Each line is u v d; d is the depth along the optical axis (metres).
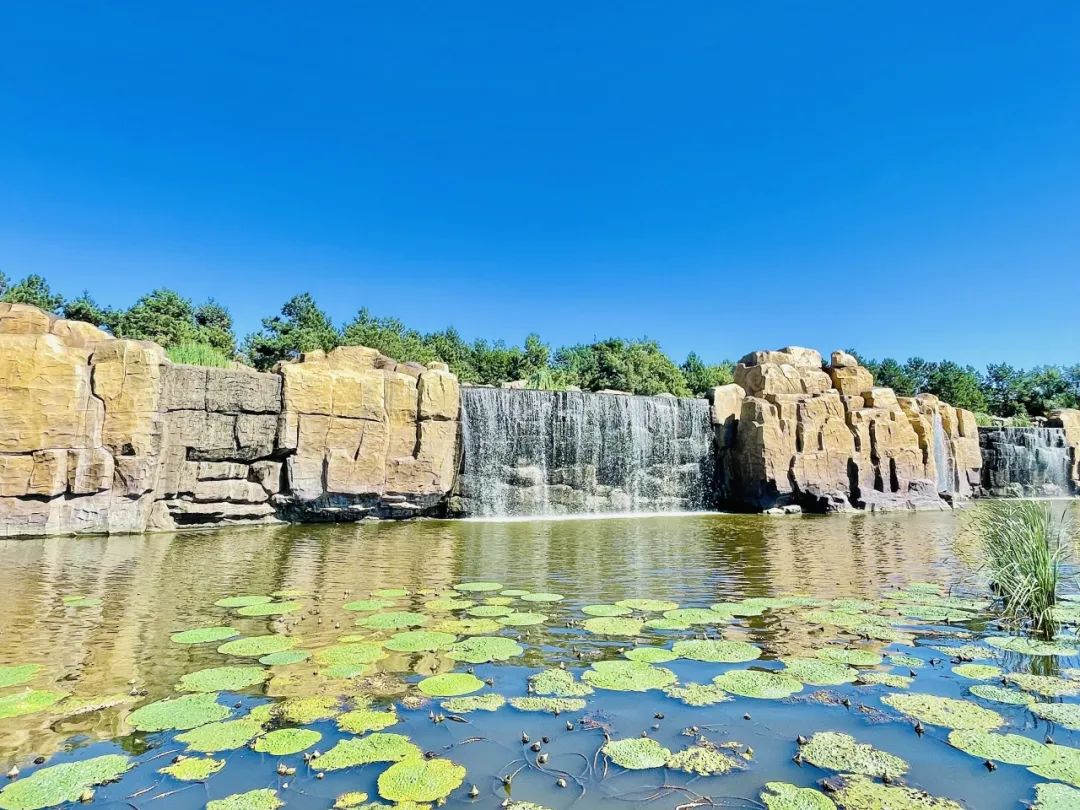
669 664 7.41
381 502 22.05
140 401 18.06
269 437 20.45
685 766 5.05
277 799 4.55
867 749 5.30
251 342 42.09
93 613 9.43
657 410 28.50
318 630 8.67
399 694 6.47
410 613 9.56
